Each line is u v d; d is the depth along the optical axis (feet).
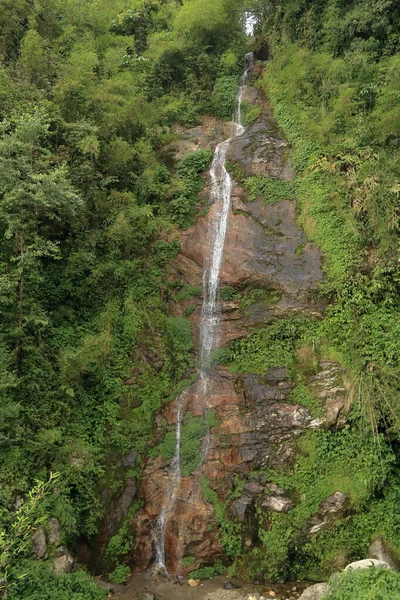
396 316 39.65
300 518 34.35
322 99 57.41
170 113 66.08
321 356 40.55
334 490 34.88
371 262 42.75
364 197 45.62
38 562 27.99
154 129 61.46
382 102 50.26
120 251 48.70
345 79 56.13
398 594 22.53
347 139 50.83
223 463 38.27
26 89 49.29
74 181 46.24
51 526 31.30
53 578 27.71
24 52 53.31
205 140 63.05
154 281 48.49
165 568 35.01
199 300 48.16
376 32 56.44
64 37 68.74
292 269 46.09
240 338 44.32
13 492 30.50
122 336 44.75
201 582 33.47
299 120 57.67
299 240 47.96
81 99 49.62
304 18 65.00
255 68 73.77
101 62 67.41
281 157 55.72
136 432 40.09
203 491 37.29
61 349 40.16
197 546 35.19
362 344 39.37
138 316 45.73
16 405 32.22
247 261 47.98
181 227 52.95
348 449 36.17
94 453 37.73
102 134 50.34
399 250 41.32
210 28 73.31
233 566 34.55
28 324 38.32
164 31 79.20
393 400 35.91
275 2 76.02
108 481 37.19
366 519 34.14
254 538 34.94
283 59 66.23
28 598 24.89
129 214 49.03
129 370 43.27
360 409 36.47
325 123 53.11
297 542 33.73
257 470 37.35
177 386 43.11
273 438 38.24
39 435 34.40
